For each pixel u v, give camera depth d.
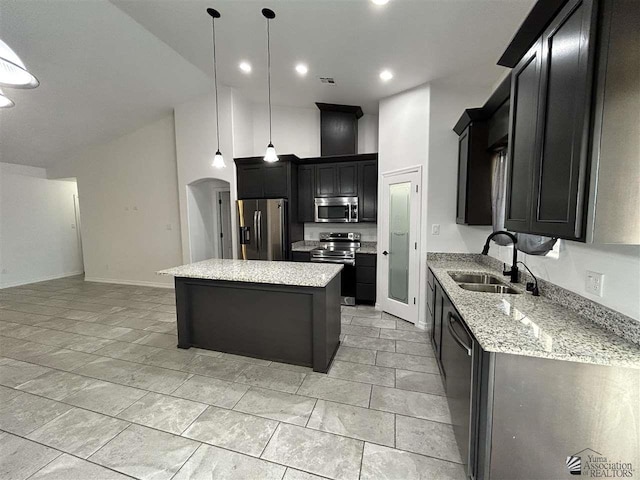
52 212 6.27
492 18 2.25
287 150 5.04
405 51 2.75
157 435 1.77
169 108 4.88
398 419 1.89
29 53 3.11
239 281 2.57
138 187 5.47
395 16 2.29
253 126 5.08
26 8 2.63
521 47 1.50
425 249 3.37
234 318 2.75
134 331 3.39
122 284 5.77
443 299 2.21
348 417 1.91
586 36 1.01
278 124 5.03
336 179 4.55
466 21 2.30
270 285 2.56
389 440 1.71
